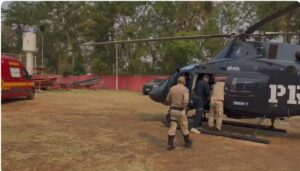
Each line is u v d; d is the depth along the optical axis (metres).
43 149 8.02
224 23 38.84
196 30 38.69
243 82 9.97
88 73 45.19
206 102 10.70
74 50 46.94
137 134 9.91
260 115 9.95
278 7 33.25
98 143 8.70
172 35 39.00
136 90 36.94
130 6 41.12
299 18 33.34
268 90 9.70
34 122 11.74
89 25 43.38
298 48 9.88
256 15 37.06
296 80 9.42
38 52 52.19
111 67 43.34
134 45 41.28
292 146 9.10
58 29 50.19
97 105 17.64
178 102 8.20
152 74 40.69
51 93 25.62
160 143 8.84
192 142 8.87
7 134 9.60
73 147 8.26
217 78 10.20
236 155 7.86
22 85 18.19
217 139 9.52
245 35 10.42
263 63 9.89
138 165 6.90
